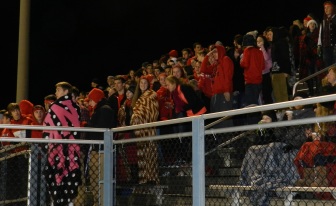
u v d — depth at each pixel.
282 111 12.02
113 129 9.45
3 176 9.48
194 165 7.57
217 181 9.36
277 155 8.20
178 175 8.98
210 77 14.91
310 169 8.27
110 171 9.38
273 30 15.34
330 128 8.16
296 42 16.88
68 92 10.35
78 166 9.55
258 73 13.90
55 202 9.27
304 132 8.41
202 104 13.30
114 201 9.40
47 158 9.31
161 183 9.16
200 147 7.57
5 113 14.84
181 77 15.65
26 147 10.04
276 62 15.09
